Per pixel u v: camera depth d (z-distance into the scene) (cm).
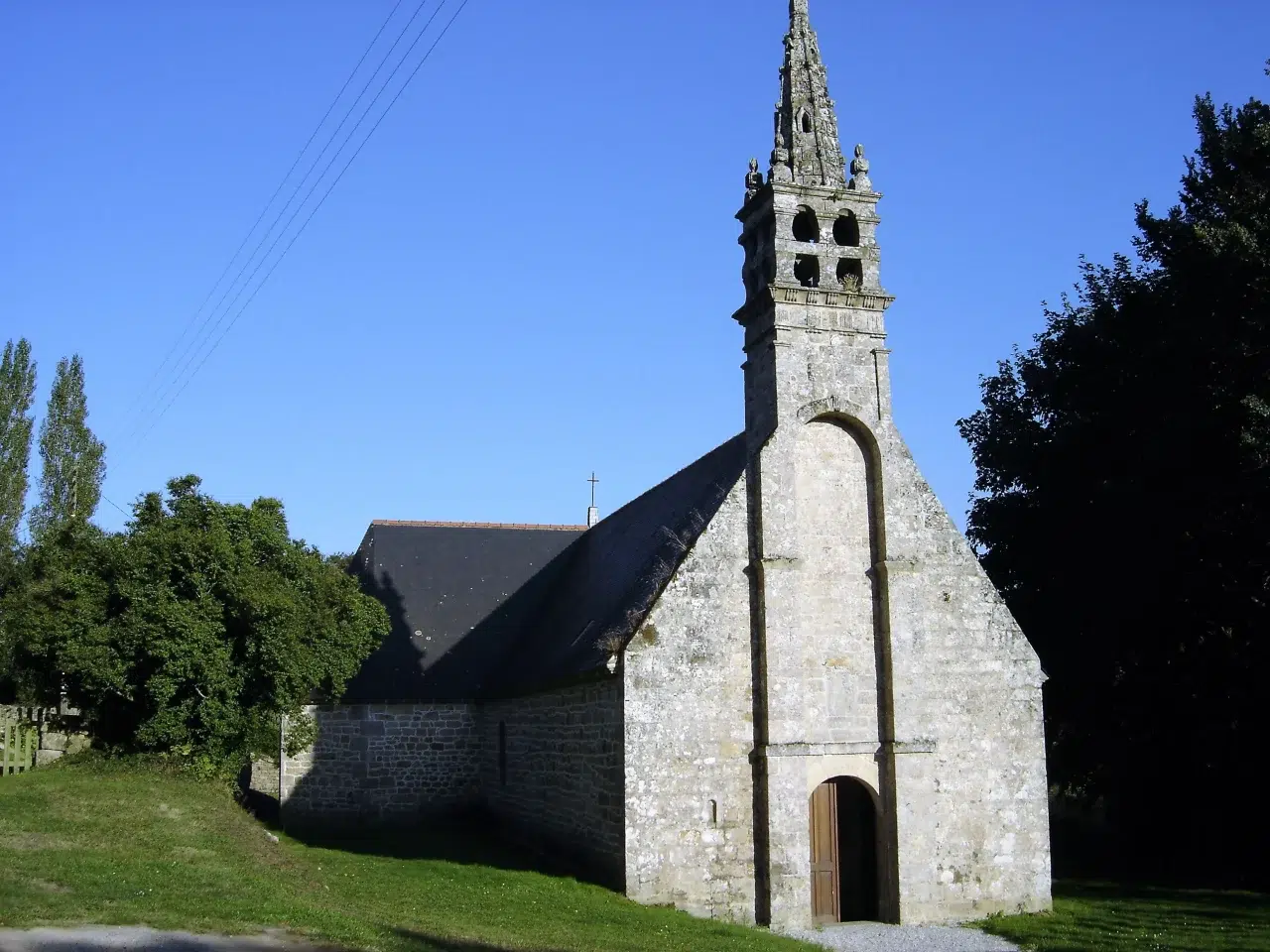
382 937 1357
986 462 3231
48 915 1296
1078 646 2848
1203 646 2695
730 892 1966
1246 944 1825
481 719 3112
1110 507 2730
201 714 2302
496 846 2570
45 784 2081
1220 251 2458
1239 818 2666
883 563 2142
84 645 2253
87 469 4109
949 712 2134
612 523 3081
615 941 1579
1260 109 2648
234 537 2434
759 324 2228
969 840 2103
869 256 2244
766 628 2042
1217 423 2484
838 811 2128
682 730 1989
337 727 3008
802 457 2167
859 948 1834
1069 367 3002
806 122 2316
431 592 3356
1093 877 2630
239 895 1481
